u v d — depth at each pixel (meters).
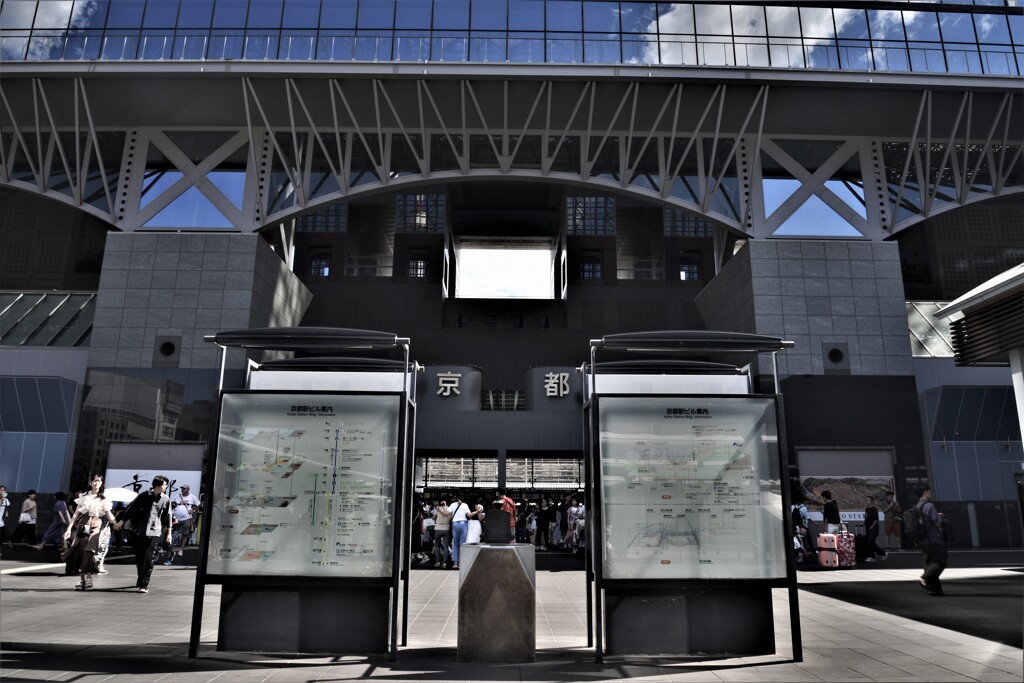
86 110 27.41
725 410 6.91
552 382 28.77
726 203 29.55
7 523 23.70
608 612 6.50
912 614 9.20
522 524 24.86
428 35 27.80
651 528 6.61
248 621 6.49
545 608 10.09
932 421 25.12
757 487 6.75
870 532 18.77
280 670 5.75
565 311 44.09
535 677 5.56
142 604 9.68
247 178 28.61
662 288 44.31
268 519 6.60
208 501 6.57
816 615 9.15
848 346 26.44
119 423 24.97
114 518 11.98
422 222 45.66
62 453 24.52
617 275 46.69
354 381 7.67
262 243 28.08
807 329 26.62
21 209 42.12
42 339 29.88
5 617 8.39
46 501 23.91
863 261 27.52
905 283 41.22
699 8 28.38
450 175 29.36
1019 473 12.81
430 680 5.42
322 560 6.51
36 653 6.26
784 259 27.45
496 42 27.75
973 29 28.48
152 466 24.34
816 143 29.94
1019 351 11.16
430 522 19.66
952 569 16.11
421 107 26.98
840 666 6.02
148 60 26.58
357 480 6.71
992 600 10.52
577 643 7.31
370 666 5.96
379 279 44.03
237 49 27.56
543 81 27.11
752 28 28.14
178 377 25.48
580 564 17.42
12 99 27.88
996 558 19.72
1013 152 30.88
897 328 26.69
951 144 27.77
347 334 6.95
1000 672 5.78
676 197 29.28
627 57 27.70
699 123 27.61
